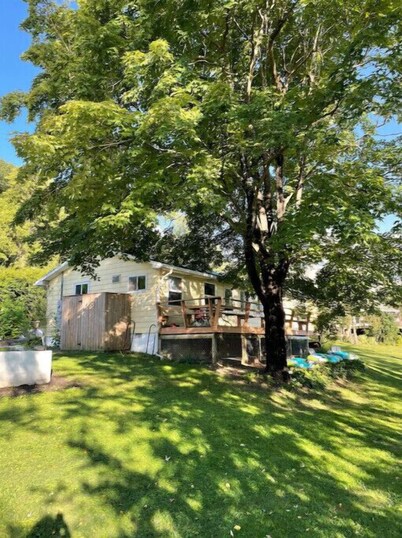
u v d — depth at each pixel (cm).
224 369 1158
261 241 1027
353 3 704
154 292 1445
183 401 804
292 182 1070
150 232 1295
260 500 453
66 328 1512
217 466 526
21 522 378
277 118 688
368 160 952
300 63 963
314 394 1018
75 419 630
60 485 440
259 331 1468
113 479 463
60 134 695
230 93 724
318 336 2053
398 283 1158
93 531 373
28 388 780
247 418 740
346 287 1255
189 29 796
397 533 409
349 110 714
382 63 661
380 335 2967
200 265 1666
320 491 489
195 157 734
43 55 1055
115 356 1266
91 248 994
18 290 1948
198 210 1047
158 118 632
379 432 759
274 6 859
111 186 761
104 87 816
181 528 387
